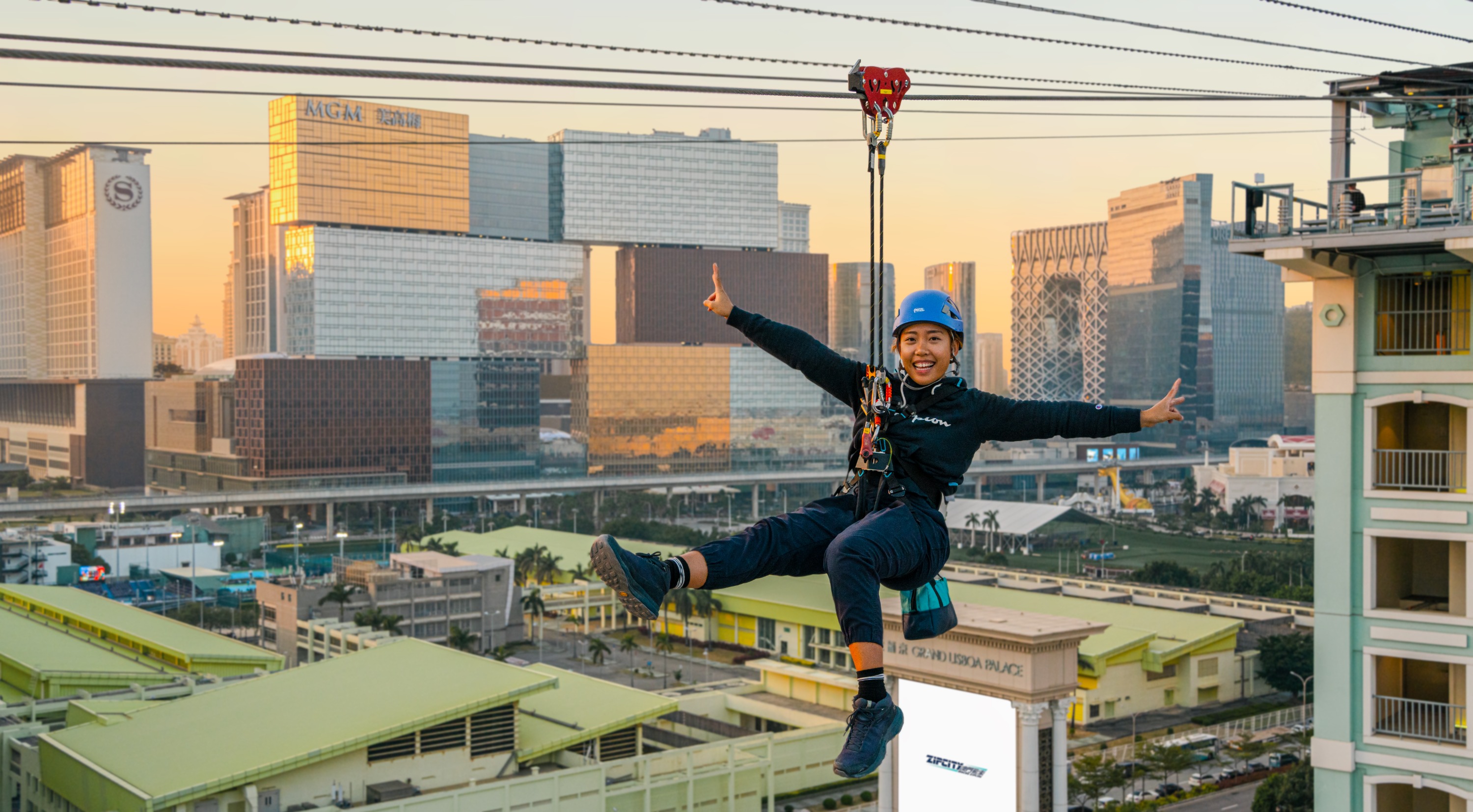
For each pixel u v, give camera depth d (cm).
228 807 7462
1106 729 12569
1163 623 14138
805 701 12331
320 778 7894
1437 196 3209
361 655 9931
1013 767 5500
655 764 8938
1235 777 10644
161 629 12644
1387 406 3381
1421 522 3170
